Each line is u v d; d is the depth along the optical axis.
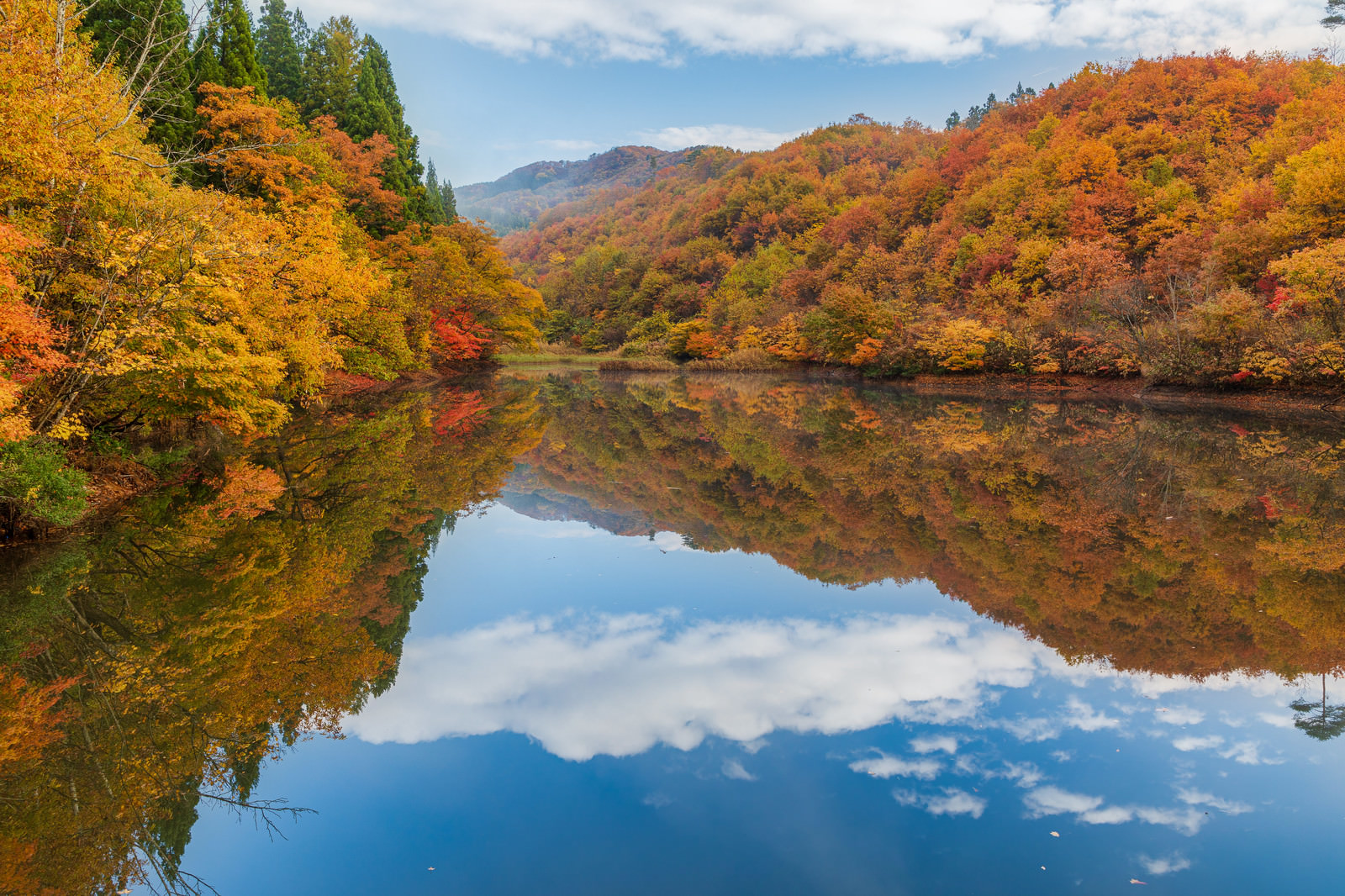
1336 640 6.12
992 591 7.57
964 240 61.47
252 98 29.34
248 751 4.61
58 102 8.27
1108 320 35.19
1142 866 3.41
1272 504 11.23
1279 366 24.84
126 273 9.44
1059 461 15.84
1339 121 51.47
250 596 7.39
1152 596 7.27
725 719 4.99
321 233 16.08
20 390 7.66
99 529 9.61
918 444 19.05
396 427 21.22
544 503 12.33
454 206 107.31
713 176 193.25
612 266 118.38
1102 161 61.66
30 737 4.77
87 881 3.45
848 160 139.12
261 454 15.80
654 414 27.70
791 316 61.28
